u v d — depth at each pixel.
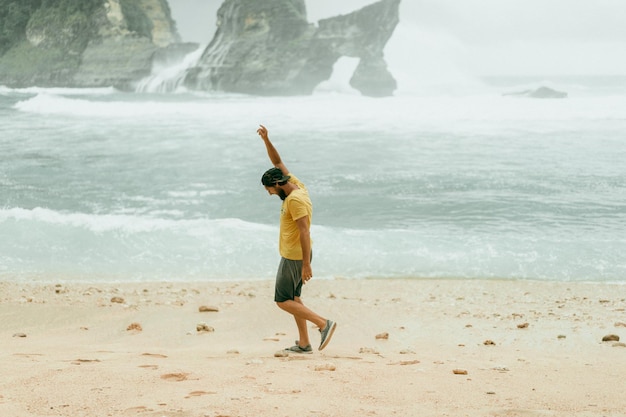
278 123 29.88
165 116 32.72
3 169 19.27
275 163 5.84
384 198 15.55
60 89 86.88
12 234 12.02
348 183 17.23
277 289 5.67
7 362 4.73
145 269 10.53
